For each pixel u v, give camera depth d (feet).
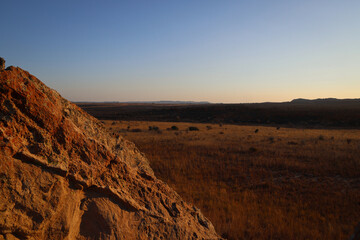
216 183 48.96
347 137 113.70
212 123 255.29
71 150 12.91
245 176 52.80
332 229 26.81
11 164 10.50
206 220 19.53
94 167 13.51
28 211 10.52
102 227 12.76
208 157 72.79
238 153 77.66
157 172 57.11
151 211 14.93
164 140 110.22
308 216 31.58
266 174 53.88
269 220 29.60
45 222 10.87
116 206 13.67
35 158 11.18
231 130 164.76
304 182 47.78
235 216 30.42
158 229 14.66
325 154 69.87
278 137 118.21
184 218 16.70
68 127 12.84
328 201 37.24
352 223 29.09
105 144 15.46
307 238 25.07
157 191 16.52
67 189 12.17
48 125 12.13
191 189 44.21
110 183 14.07
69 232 11.65
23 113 11.47
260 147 86.79
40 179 11.12
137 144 97.55
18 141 11.00
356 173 50.01
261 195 41.60
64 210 11.66
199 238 16.03
